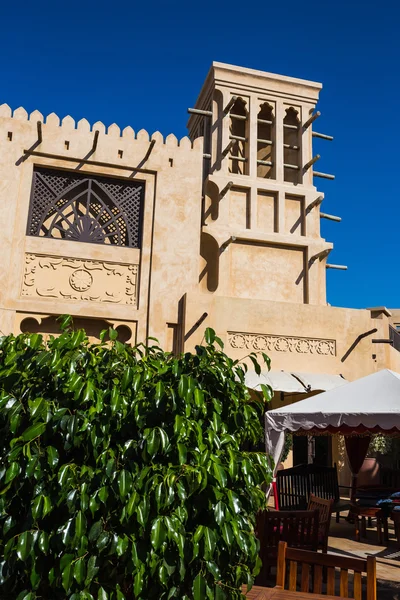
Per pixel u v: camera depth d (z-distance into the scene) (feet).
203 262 51.01
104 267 44.09
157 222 45.78
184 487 9.73
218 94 55.06
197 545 9.68
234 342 44.29
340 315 47.39
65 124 45.39
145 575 9.75
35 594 9.43
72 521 9.27
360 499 32.50
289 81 56.59
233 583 10.50
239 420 11.33
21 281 41.65
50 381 10.69
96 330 43.73
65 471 9.50
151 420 10.55
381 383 24.79
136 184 47.09
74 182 45.47
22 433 10.05
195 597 9.45
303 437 54.34
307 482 32.81
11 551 9.16
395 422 21.62
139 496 9.57
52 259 42.86
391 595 19.15
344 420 22.85
